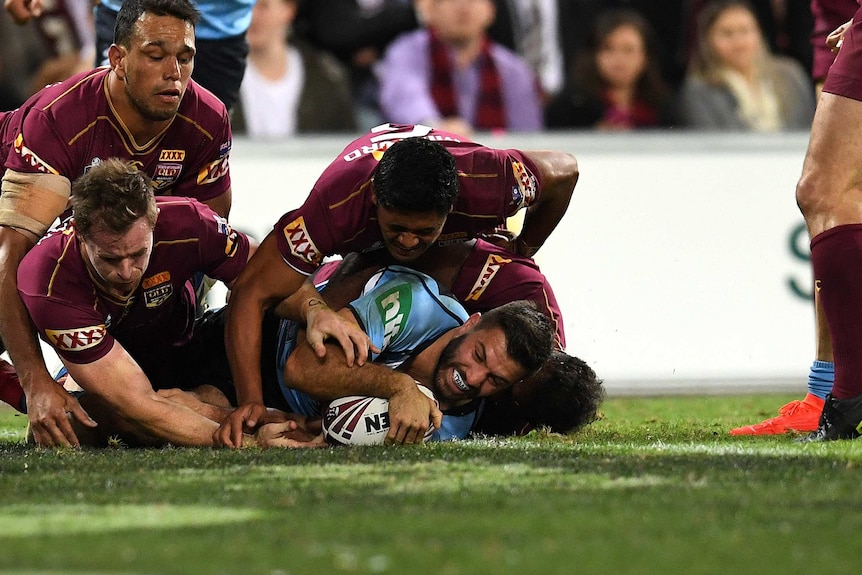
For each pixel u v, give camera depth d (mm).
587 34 25406
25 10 16859
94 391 12461
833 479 9680
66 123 12852
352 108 25297
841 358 12461
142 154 13375
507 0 25312
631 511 8367
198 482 9758
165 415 12492
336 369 12375
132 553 7203
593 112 24984
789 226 22547
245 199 22281
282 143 22438
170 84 12711
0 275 12547
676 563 6980
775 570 6852
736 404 19203
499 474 10023
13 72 24828
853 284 12227
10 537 7703
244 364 12711
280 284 12688
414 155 11695
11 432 15750
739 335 22281
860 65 12375
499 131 24906
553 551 7234
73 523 8125
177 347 14195
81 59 24344
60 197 12883
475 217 12883
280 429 12469
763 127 24875
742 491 9133
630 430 14625
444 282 14141
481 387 12359
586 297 22250
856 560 7066
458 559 7035
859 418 12453
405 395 12203
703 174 22594
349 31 25531
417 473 10117
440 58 24781
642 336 22234
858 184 12445
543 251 22281
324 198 12406
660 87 25078
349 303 12914
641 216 22453
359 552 7203
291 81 24750
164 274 12828
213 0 16281
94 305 12438
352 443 12266
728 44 24641
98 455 11680
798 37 25250
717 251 22438
